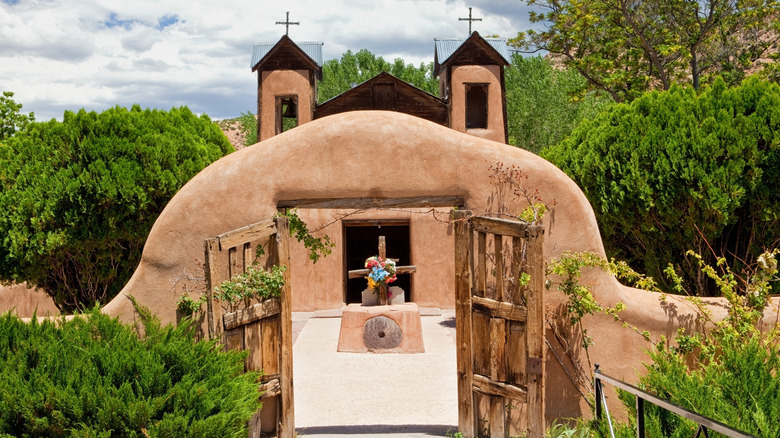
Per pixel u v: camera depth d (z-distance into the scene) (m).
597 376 5.25
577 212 7.11
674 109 9.98
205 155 11.91
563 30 25.89
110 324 6.53
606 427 5.28
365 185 7.13
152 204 10.27
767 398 5.27
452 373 10.20
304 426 7.72
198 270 7.09
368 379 9.91
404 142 7.14
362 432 7.43
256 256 6.95
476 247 6.94
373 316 11.80
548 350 7.20
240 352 6.31
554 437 6.80
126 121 10.62
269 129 17.70
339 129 7.14
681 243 9.44
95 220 9.85
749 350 5.90
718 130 9.19
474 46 17.69
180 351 5.89
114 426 5.20
